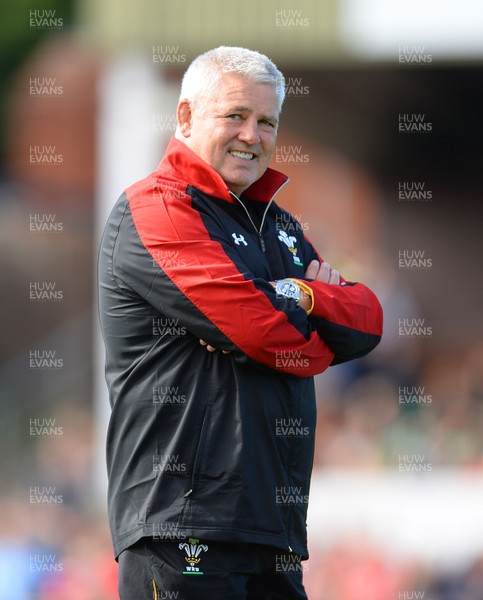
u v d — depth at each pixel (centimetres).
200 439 1119
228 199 1193
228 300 1114
